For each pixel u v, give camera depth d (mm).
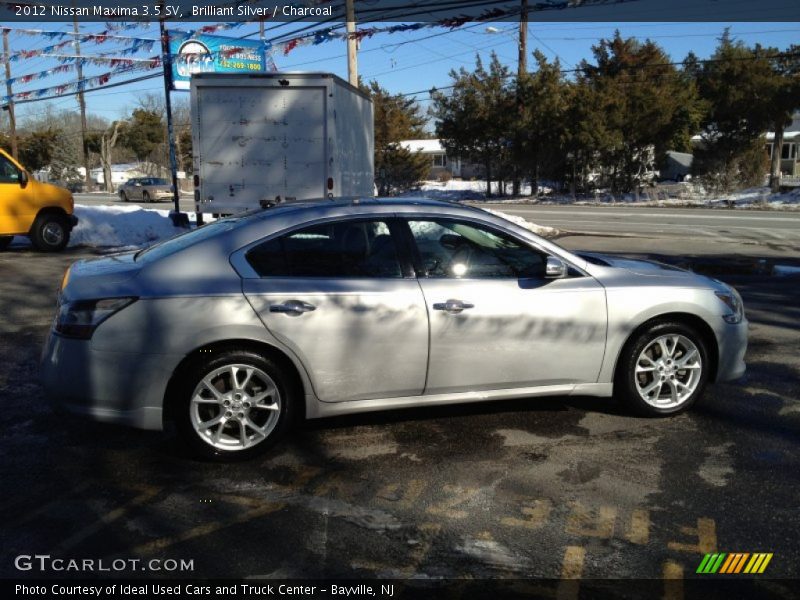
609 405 5168
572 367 4656
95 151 65750
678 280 4891
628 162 35781
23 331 7297
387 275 4391
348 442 4523
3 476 4043
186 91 16438
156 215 16188
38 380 5742
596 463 4203
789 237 16984
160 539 3379
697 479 3986
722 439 4555
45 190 12953
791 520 3533
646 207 30078
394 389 4402
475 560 3197
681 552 3248
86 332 4016
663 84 35062
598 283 4684
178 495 3828
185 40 16125
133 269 4246
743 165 35125
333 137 11695
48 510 3656
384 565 3160
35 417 4945
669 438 4570
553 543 3334
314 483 3967
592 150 34906
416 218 4531
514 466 4172
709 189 34406
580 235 17469
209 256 4238
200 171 11914
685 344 4875
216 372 4113
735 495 3795
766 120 32312
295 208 4543
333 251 4383
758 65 31688
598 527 3475
